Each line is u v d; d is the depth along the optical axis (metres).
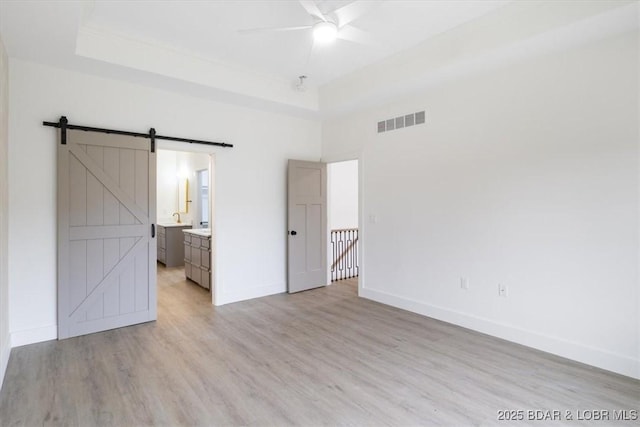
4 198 2.84
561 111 2.98
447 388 2.49
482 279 3.55
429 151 4.02
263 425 2.09
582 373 2.70
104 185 3.57
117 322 3.67
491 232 3.47
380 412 2.21
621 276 2.68
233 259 4.67
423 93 4.08
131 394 2.41
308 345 3.26
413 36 3.41
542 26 2.69
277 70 4.22
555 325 3.04
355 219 7.02
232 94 4.18
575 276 2.92
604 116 2.75
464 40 3.17
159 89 3.98
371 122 4.73
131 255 3.74
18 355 3.00
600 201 2.78
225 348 3.18
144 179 3.82
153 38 3.40
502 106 3.37
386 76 3.90
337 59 3.92
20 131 3.18
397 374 2.70
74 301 3.42
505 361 2.91
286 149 5.16
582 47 2.87
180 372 2.72
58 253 3.34
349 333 3.56
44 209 3.31
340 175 6.78
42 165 3.29
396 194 4.41
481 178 3.54
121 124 3.72
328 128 5.42
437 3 2.85
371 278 4.78
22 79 3.19
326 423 2.11
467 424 2.09
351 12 2.48
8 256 3.09
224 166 4.54
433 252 4.00
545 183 3.09
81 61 3.23
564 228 2.98
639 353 2.60
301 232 5.25
